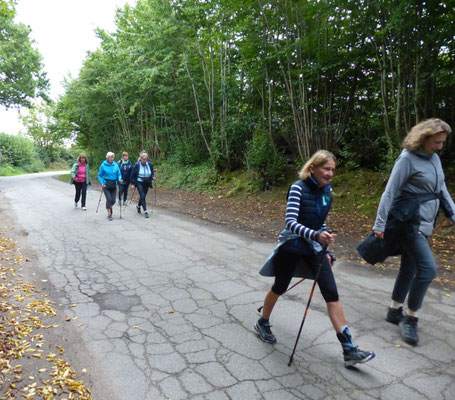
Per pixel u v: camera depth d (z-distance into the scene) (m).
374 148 9.52
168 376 2.52
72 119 24.75
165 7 12.25
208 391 2.35
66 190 15.83
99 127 23.33
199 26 12.31
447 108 8.38
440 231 6.27
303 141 10.13
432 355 2.77
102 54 18.41
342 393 2.33
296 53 9.49
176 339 3.03
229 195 11.46
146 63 14.91
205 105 14.88
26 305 3.69
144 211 8.96
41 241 6.46
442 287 4.12
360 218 7.67
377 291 4.09
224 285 4.30
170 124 18.78
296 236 2.68
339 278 4.50
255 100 12.92
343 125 9.84
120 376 2.52
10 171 34.88
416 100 7.30
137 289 4.18
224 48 12.80
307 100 9.95
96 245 6.20
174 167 16.70
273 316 3.46
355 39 8.20
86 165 10.09
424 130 2.77
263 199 10.35
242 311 3.58
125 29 16.89
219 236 6.86
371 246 3.18
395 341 2.98
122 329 3.22
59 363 2.65
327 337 3.06
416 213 2.86
